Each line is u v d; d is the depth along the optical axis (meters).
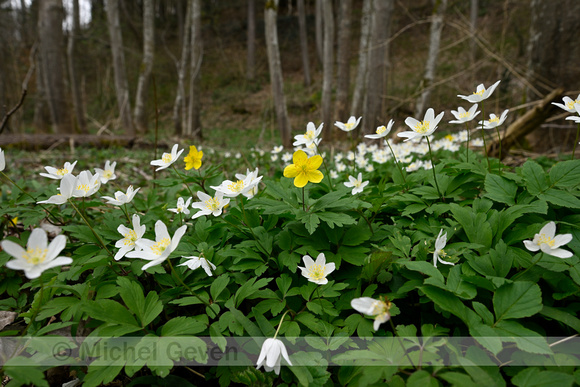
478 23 20.89
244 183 1.85
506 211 1.86
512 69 6.30
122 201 2.06
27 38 23.03
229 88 30.48
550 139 5.76
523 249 1.81
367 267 1.75
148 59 17.69
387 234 2.06
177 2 34.19
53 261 1.26
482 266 1.62
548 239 1.44
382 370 1.31
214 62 34.16
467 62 17.81
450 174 2.55
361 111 13.95
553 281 1.62
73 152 9.21
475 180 2.29
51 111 12.20
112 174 2.52
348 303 1.77
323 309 1.70
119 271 1.95
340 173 4.11
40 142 10.01
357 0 33.91
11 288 2.17
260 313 1.62
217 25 36.25
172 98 30.34
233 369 1.58
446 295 1.47
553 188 1.93
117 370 1.33
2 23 20.03
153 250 1.55
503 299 1.46
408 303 1.85
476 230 1.84
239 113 26.89
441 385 1.21
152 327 1.70
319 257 1.74
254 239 2.07
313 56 32.66
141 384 1.62
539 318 1.67
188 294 1.82
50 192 2.40
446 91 15.05
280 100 11.33
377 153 4.18
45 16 11.59
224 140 19.06
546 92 5.88
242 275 1.89
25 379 1.23
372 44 8.79
